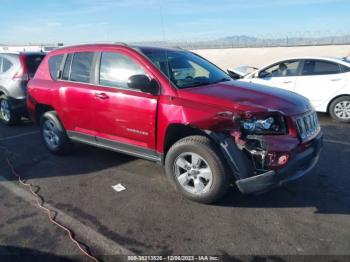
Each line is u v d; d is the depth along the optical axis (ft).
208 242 9.92
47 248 9.83
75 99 15.42
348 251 9.29
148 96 12.69
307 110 12.10
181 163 12.17
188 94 12.00
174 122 11.77
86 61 15.34
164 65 13.42
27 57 24.16
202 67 15.16
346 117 24.25
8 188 14.05
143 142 13.28
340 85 23.95
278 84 26.40
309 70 25.30
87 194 13.30
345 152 17.42
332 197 12.44
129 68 13.66
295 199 12.34
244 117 10.66
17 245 9.98
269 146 10.45
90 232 10.61
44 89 17.07
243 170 10.66
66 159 17.40
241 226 10.69
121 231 10.63
